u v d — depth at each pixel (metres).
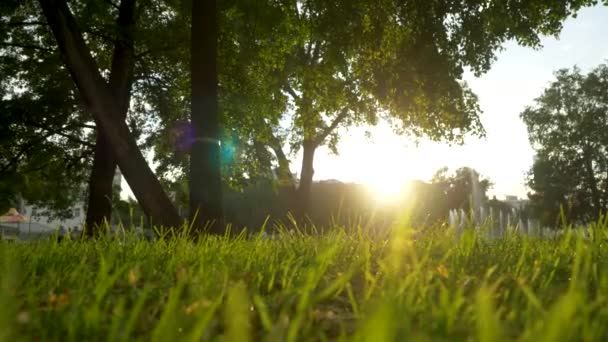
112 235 5.33
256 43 19.03
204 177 12.86
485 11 18.97
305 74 22.25
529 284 2.74
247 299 2.26
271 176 26.77
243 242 5.21
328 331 1.95
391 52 20.08
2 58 21.38
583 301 1.76
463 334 1.61
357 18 18.86
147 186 12.34
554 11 18.62
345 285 2.74
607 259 3.53
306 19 19.38
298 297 2.39
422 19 19.03
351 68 21.86
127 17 20.69
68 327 1.74
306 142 34.56
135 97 23.25
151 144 24.41
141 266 3.43
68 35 12.38
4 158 23.25
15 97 22.00
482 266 3.41
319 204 50.06
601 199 57.31
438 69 19.64
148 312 2.17
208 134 12.99
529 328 1.54
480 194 55.69
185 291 2.60
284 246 5.12
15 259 3.46
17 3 17.03
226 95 19.56
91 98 12.41
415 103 21.19
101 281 2.32
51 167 24.20
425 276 2.69
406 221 3.02
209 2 13.30
